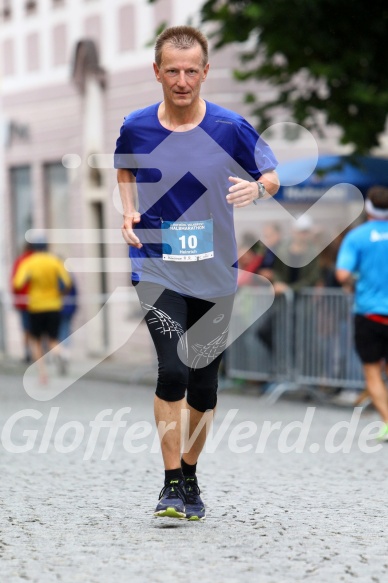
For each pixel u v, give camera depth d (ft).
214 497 55.83
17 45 195.72
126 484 59.67
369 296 81.15
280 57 117.70
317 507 53.11
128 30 169.07
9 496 55.88
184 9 157.99
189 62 46.55
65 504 53.57
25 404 106.22
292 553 42.80
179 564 40.78
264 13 111.34
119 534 46.32
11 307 176.35
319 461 69.31
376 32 113.80
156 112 47.80
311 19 112.68
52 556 42.29
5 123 199.82
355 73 114.42
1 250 200.44
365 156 116.88
